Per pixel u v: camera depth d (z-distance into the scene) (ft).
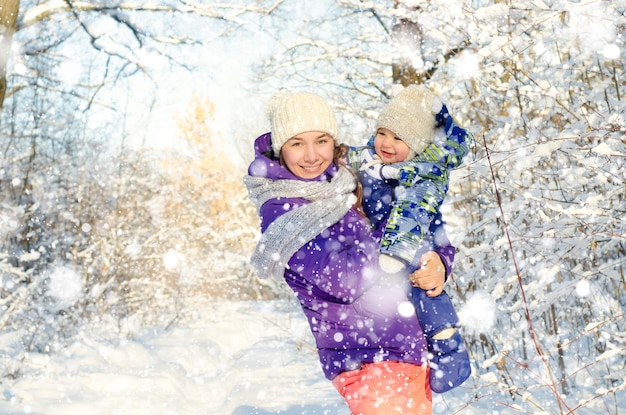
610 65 14.02
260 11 25.20
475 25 12.10
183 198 45.68
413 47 17.53
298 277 6.92
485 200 15.69
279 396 18.42
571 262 15.17
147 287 34.09
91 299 28.19
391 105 7.67
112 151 35.09
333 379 7.05
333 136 7.20
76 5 25.44
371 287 6.76
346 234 6.86
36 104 32.71
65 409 15.98
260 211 7.20
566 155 13.19
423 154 7.58
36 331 22.90
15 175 30.01
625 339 11.69
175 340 30.71
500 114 15.88
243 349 30.40
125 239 32.42
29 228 28.17
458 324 6.95
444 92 15.98
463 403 14.61
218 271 44.32
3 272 22.58
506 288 13.89
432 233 7.26
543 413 9.77
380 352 6.82
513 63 13.12
